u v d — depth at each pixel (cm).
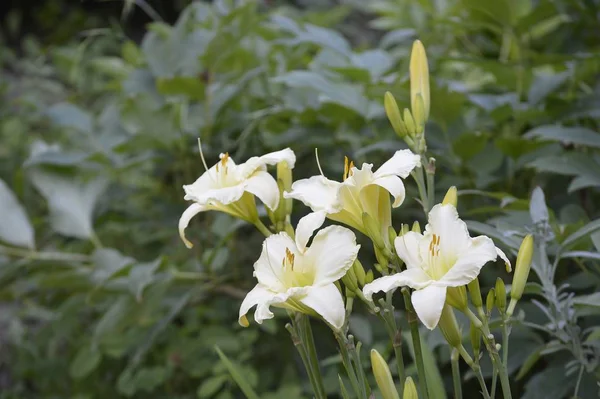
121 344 192
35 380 225
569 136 153
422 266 117
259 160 128
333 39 185
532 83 173
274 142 182
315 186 123
